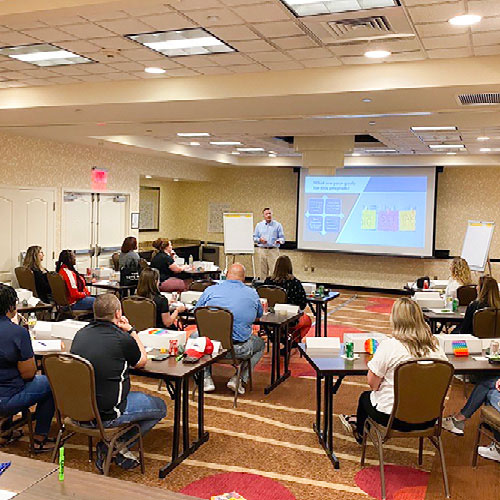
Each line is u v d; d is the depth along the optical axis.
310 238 13.85
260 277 11.45
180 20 4.13
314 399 5.40
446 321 6.20
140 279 5.56
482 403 4.44
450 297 6.94
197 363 4.01
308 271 14.19
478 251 10.98
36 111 6.86
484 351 4.45
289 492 3.59
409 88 5.16
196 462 3.97
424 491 3.65
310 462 4.03
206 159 12.64
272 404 5.23
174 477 3.74
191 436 4.40
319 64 5.30
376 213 13.15
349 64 5.30
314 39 4.50
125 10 3.93
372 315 10.03
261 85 5.69
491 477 3.86
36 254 7.77
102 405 3.46
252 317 5.39
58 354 3.40
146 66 5.52
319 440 4.38
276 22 4.13
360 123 7.32
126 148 10.65
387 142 9.89
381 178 13.06
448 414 5.05
